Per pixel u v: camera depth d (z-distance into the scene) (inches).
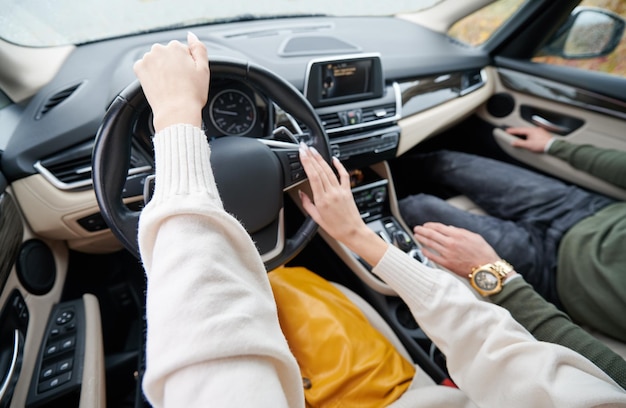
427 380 27.2
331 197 23.5
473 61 48.2
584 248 33.4
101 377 29.4
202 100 16.0
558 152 44.9
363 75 37.3
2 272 26.1
